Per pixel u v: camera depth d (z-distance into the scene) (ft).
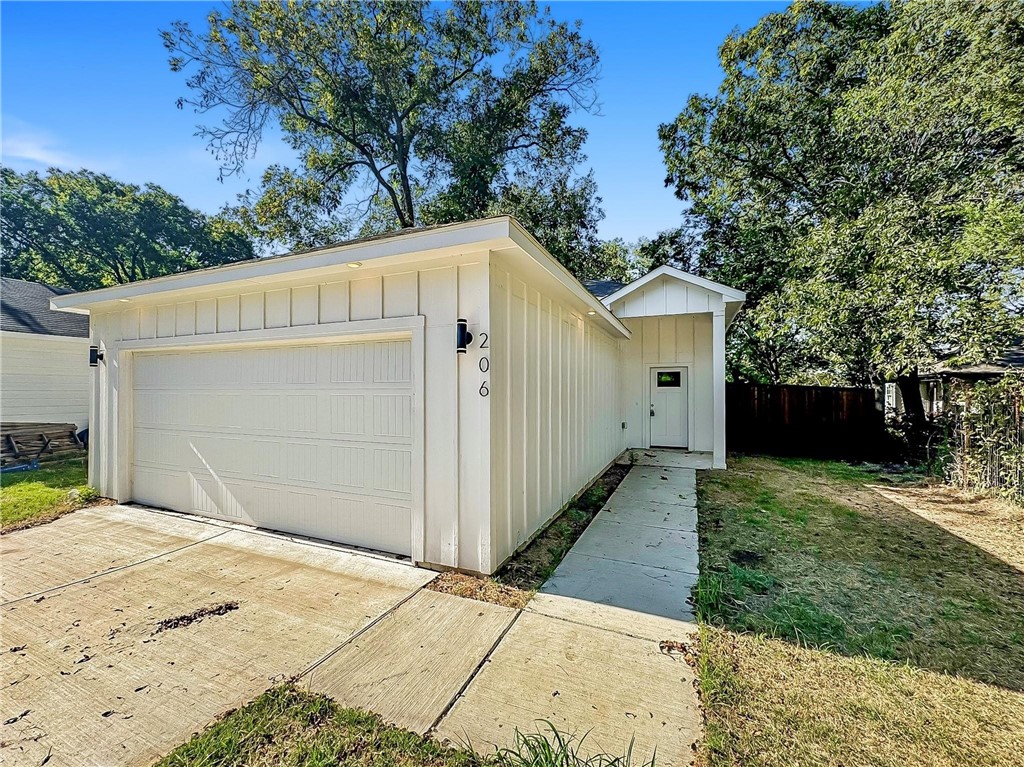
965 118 23.02
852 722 6.61
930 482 23.36
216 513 16.43
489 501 11.59
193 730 6.52
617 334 29.58
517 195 63.21
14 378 31.14
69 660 8.16
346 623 9.46
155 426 18.10
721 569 12.34
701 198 48.37
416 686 7.48
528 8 57.21
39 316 34.40
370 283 13.19
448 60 58.95
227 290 15.51
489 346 11.50
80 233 76.23
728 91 45.34
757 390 33.35
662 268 28.45
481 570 11.69
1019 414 18.08
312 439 14.51
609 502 19.69
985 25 22.13
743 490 21.86
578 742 6.24
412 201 65.57
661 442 34.40
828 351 30.55
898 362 25.02
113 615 9.77
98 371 19.52
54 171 75.36
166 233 82.89
